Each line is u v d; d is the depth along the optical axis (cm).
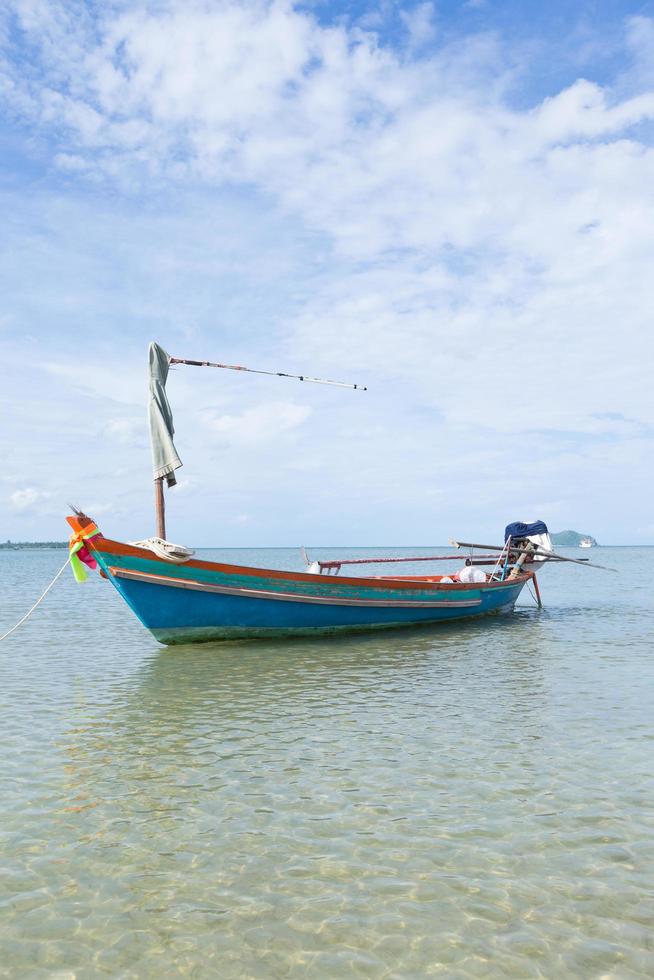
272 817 616
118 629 2034
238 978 396
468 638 1761
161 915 461
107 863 534
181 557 1499
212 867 526
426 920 451
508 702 1043
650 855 539
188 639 1608
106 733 894
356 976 396
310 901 475
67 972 402
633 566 7862
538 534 2395
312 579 1677
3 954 419
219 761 773
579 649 1571
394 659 1450
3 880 509
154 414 1686
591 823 596
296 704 1047
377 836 575
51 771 745
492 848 552
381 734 873
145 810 636
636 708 996
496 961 409
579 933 437
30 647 1670
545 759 766
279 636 1689
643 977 394
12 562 11556
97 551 1438
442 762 759
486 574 2241
